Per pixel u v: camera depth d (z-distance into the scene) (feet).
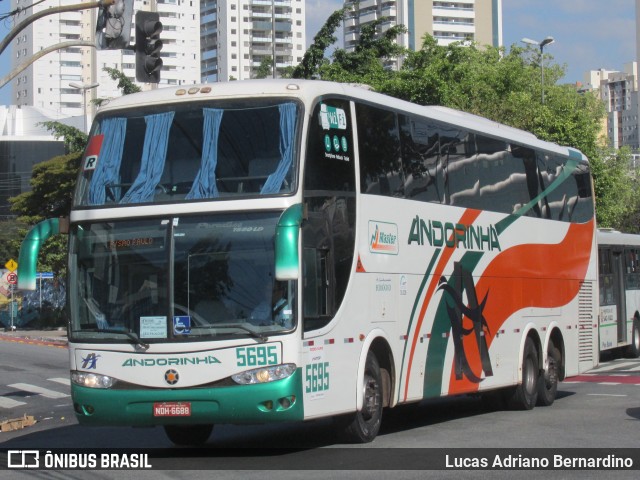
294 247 32.71
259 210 34.68
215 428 49.83
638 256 102.63
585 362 63.93
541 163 59.57
